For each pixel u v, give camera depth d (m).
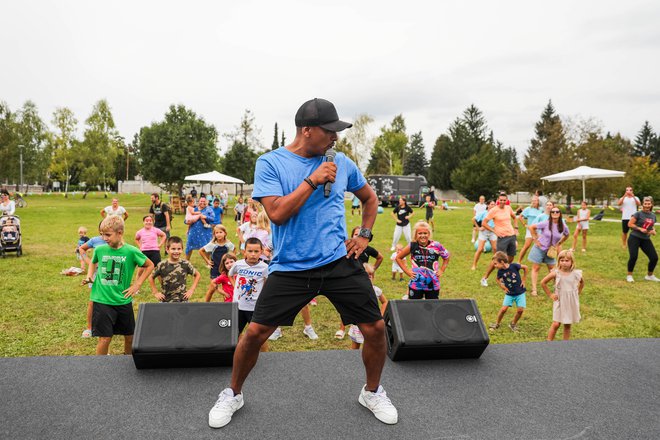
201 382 2.76
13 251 11.96
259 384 2.77
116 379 2.77
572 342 3.56
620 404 2.59
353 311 2.27
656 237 16.03
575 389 2.77
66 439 2.15
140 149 31.23
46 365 2.94
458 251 13.08
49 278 8.96
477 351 3.15
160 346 2.80
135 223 21.00
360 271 2.29
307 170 2.20
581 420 2.41
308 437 2.21
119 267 4.36
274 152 2.23
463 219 24.02
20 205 30.88
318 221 2.19
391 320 3.14
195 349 2.82
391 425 2.33
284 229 2.21
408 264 10.94
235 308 3.06
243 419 2.37
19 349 5.28
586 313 7.05
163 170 30.50
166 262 5.29
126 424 2.29
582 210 12.95
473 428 2.32
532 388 2.77
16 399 2.52
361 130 56.31
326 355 3.22
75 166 50.31
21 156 48.09
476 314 3.20
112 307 4.35
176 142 30.22
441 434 2.26
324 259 2.19
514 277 6.15
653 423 2.39
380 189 37.91
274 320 2.22
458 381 2.85
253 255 4.81
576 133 31.86
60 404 2.47
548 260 8.10
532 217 9.88
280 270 2.22
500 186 50.84
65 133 48.44
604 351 3.38
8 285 8.34
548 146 32.53
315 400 2.58
